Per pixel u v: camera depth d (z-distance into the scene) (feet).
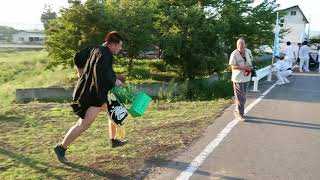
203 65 61.72
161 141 24.25
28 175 18.17
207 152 22.00
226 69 71.26
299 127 28.48
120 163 20.07
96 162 20.20
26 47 153.89
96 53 18.70
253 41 79.66
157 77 67.41
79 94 19.01
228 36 74.23
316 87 53.36
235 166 19.86
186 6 70.08
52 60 69.26
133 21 62.23
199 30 61.82
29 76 84.53
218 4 72.69
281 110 34.86
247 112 33.45
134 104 19.81
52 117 32.07
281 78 55.98
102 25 60.70
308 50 81.30
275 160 20.88
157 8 67.36
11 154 21.54
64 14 60.90
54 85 60.95
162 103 40.50
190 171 19.06
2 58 107.34
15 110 34.76
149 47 65.05
